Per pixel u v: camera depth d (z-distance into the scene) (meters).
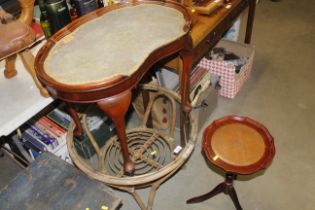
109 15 1.21
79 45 1.05
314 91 2.15
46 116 1.68
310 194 1.57
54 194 1.12
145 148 1.57
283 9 3.09
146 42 1.04
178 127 1.88
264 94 2.15
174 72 1.70
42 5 1.33
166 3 1.24
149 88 1.52
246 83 2.25
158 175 1.15
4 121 1.20
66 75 0.92
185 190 1.62
